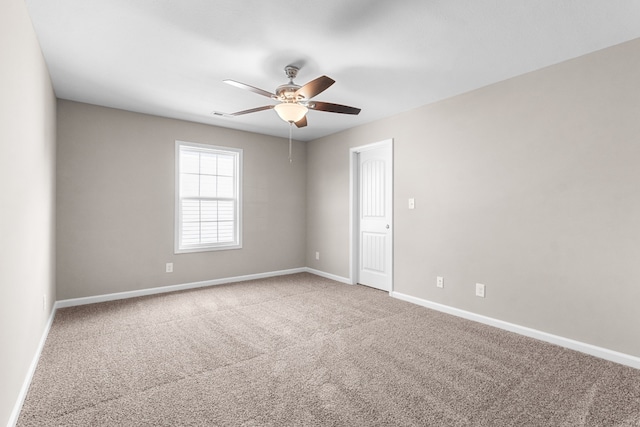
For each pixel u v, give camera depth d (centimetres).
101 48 244
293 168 542
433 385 202
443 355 244
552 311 266
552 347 257
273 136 520
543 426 164
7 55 153
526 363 231
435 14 199
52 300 324
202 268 453
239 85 242
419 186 372
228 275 476
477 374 215
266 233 513
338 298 396
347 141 475
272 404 182
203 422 166
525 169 283
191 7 194
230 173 482
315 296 405
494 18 203
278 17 204
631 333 227
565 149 259
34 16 203
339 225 491
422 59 259
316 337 277
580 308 251
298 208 547
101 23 212
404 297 388
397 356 242
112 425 164
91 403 182
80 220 363
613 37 224
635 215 225
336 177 496
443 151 347
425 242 366
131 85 315
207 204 461
